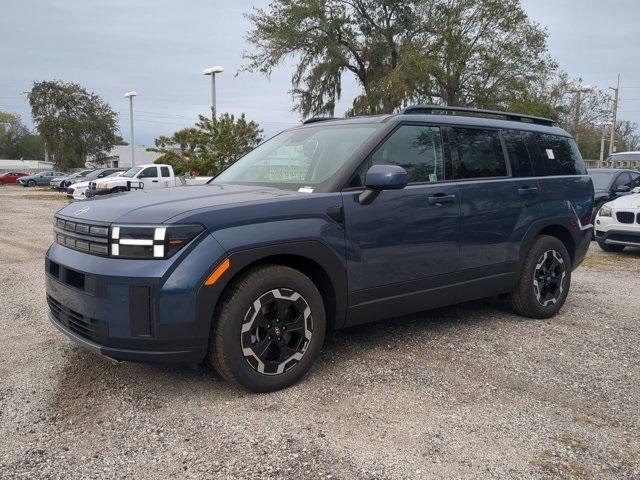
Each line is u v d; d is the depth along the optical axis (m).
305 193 3.76
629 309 5.84
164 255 3.14
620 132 59.53
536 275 5.22
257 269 3.48
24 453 2.85
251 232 3.37
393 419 3.24
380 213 3.96
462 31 28.36
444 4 28.44
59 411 3.30
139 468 2.73
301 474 2.67
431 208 4.27
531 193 5.06
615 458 2.88
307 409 3.34
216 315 3.37
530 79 28.88
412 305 4.28
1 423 3.16
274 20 28.88
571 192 5.51
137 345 3.18
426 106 4.68
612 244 10.03
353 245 3.83
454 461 2.81
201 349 3.26
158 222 3.17
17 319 5.20
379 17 29.30
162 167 23.50
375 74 30.02
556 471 2.74
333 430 3.10
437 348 4.46
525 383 3.80
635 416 3.35
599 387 3.76
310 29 28.84
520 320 5.30
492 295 4.96
